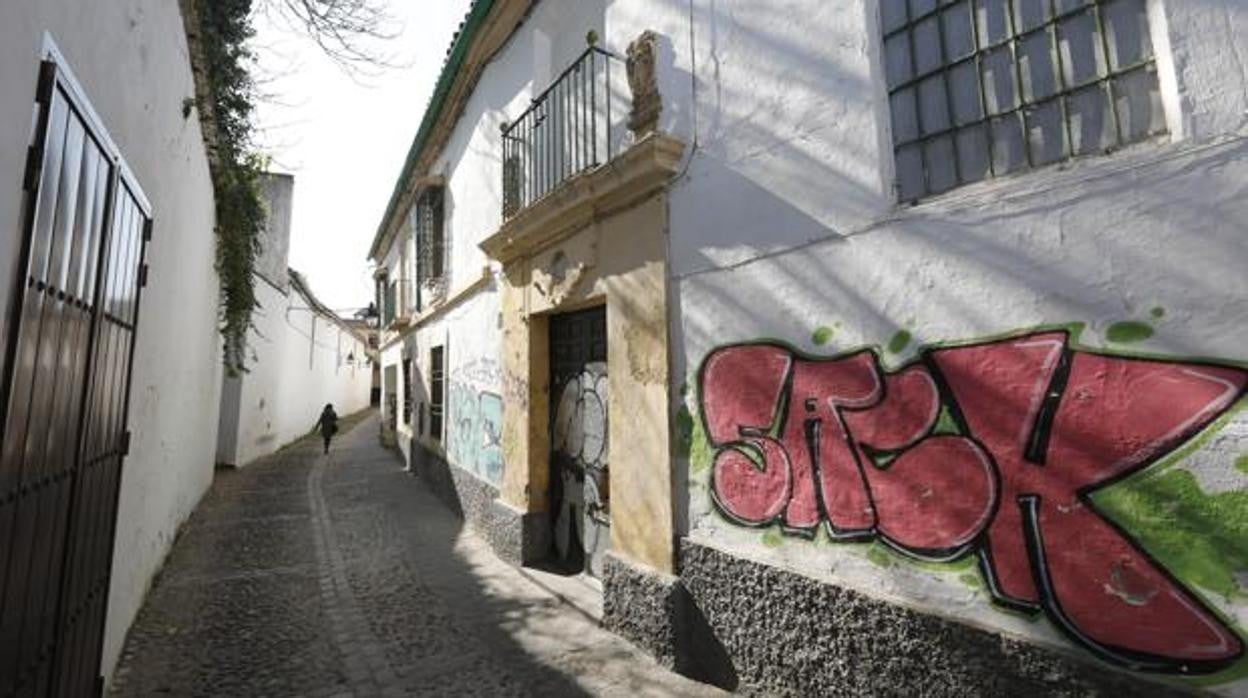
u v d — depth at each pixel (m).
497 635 4.66
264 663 4.27
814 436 3.23
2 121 1.79
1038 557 2.37
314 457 16.44
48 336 2.30
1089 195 2.30
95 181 2.80
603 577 4.70
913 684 2.72
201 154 7.13
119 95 3.22
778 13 3.58
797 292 3.36
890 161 3.01
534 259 6.16
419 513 9.12
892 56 3.06
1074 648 2.27
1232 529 1.94
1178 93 2.13
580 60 5.21
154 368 4.87
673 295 4.20
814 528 3.21
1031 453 2.40
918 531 2.76
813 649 3.15
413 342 13.42
